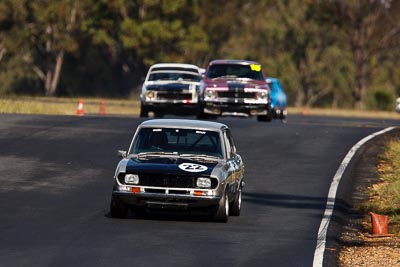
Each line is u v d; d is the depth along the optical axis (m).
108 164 79.50
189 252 45.62
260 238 50.81
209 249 46.66
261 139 98.50
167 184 53.81
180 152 56.69
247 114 118.62
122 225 53.00
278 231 53.56
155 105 131.38
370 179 76.19
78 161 80.50
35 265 41.12
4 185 67.94
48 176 72.62
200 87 120.31
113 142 92.25
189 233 51.19
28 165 77.50
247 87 118.38
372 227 54.06
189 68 135.50
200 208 54.09
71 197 63.75
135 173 54.06
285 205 63.59
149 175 53.94
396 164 82.44
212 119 125.88
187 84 132.00
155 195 53.66
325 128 113.00
